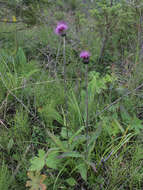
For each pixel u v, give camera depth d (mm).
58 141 1418
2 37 2818
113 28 2881
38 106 2098
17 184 1484
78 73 2676
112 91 2293
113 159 1686
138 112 2104
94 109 2035
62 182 1562
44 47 3109
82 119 1957
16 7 2738
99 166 1590
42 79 2398
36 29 3184
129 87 2268
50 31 3225
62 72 2664
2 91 2158
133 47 2725
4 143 1733
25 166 1550
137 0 2498
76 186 1556
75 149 1753
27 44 3025
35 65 2646
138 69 2330
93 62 2994
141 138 1809
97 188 1493
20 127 1804
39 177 1363
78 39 3127
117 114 2043
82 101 2023
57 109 2104
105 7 2473
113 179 1486
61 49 3006
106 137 1844
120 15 2562
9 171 1559
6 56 2600
